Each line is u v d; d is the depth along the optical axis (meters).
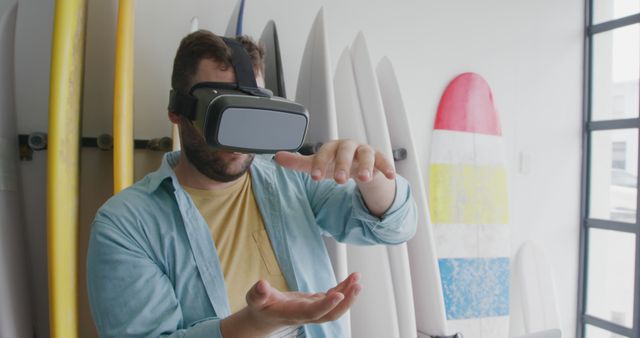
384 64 1.97
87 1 1.47
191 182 0.81
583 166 2.77
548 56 2.65
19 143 1.45
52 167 1.12
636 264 2.62
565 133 2.72
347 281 0.54
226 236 0.80
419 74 2.24
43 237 1.49
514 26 2.52
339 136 1.80
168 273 0.74
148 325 0.65
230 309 0.75
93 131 1.57
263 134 0.62
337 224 0.92
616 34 2.77
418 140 2.25
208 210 0.81
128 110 1.35
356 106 1.79
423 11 2.24
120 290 0.66
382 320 1.67
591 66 2.77
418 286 1.89
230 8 1.79
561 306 2.76
